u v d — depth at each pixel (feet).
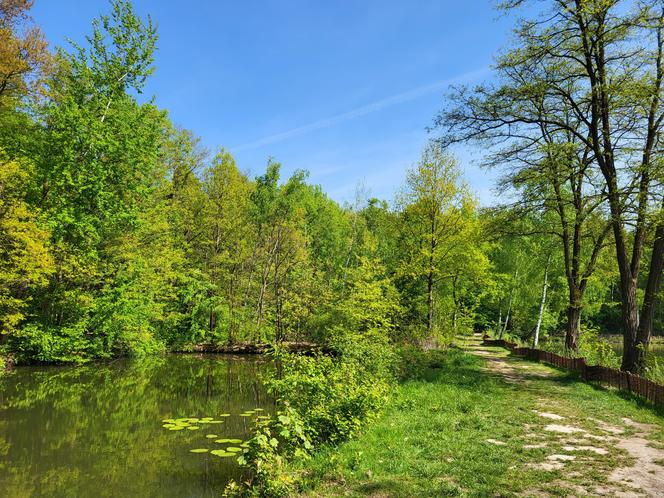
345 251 145.38
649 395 37.55
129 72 80.07
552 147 56.34
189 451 31.81
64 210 69.21
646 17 47.52
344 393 31.12
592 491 18.31
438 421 30.50
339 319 98.73
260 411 44.65
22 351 70.18
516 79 58.08
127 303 79.56
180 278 104.58
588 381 50.26
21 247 60.29
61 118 70.49
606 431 28.53
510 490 18.53
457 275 92.84
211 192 116.57
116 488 25.22
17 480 26.25
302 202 150.92
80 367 72.02
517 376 55.83
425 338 81.51
